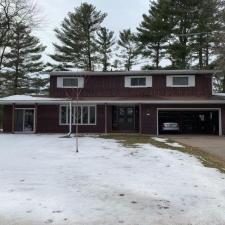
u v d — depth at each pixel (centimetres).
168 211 619
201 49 3909
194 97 2627
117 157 1225
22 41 4512
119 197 702
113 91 2789
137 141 1862
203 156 1336
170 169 1006
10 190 751
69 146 1583
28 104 2680
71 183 818
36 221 561
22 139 1989
